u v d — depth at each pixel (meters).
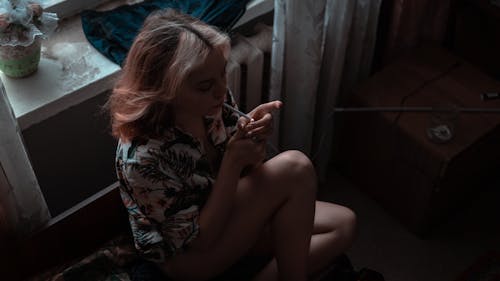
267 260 1.71
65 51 1.79
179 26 1.31
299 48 1.95
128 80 1.35
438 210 2.17
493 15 2.18
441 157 1.95
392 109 2.06
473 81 2.15
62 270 1.61
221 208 1.45
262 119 1.48
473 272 2.19
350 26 2.05
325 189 2.39
